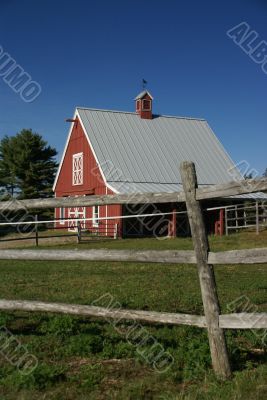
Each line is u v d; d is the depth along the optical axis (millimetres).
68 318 7125
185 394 4754
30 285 11406
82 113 36750
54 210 40156
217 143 39062
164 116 39688
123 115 38094
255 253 4980
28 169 52375
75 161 37625
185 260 5348
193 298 9539
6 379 5156
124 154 34875
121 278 12570
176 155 36469
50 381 5109
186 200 5270
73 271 14164
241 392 4699
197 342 5906
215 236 27672
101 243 25828
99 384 5086
